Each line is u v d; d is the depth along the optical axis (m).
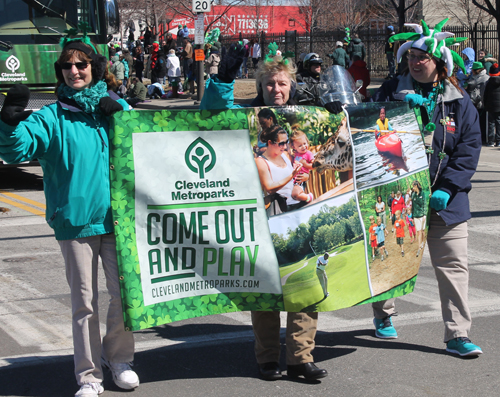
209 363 4.09
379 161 3.97
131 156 3.45
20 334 4.58
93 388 3.50
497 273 6.04
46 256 6.71
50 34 10.63
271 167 3.70
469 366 3.99
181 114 3.52
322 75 4.37
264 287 3.73
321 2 39.41
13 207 9.21
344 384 3.76
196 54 19.80
